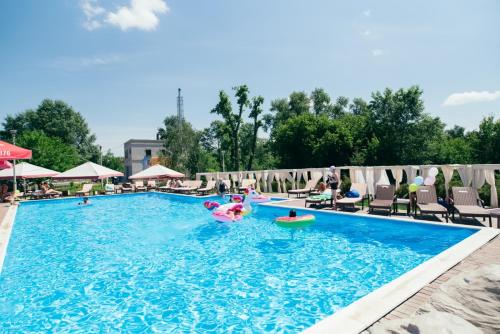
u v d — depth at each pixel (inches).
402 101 1395.2
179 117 1943.9
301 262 290.5
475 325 88.8
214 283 249.4
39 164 1406.3
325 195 528.1
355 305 157.5
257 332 176.9
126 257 327.0
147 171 1058.1
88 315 203.8
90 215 623.2
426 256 293.0
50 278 269.9
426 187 407.2
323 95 2234.3
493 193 414.3
